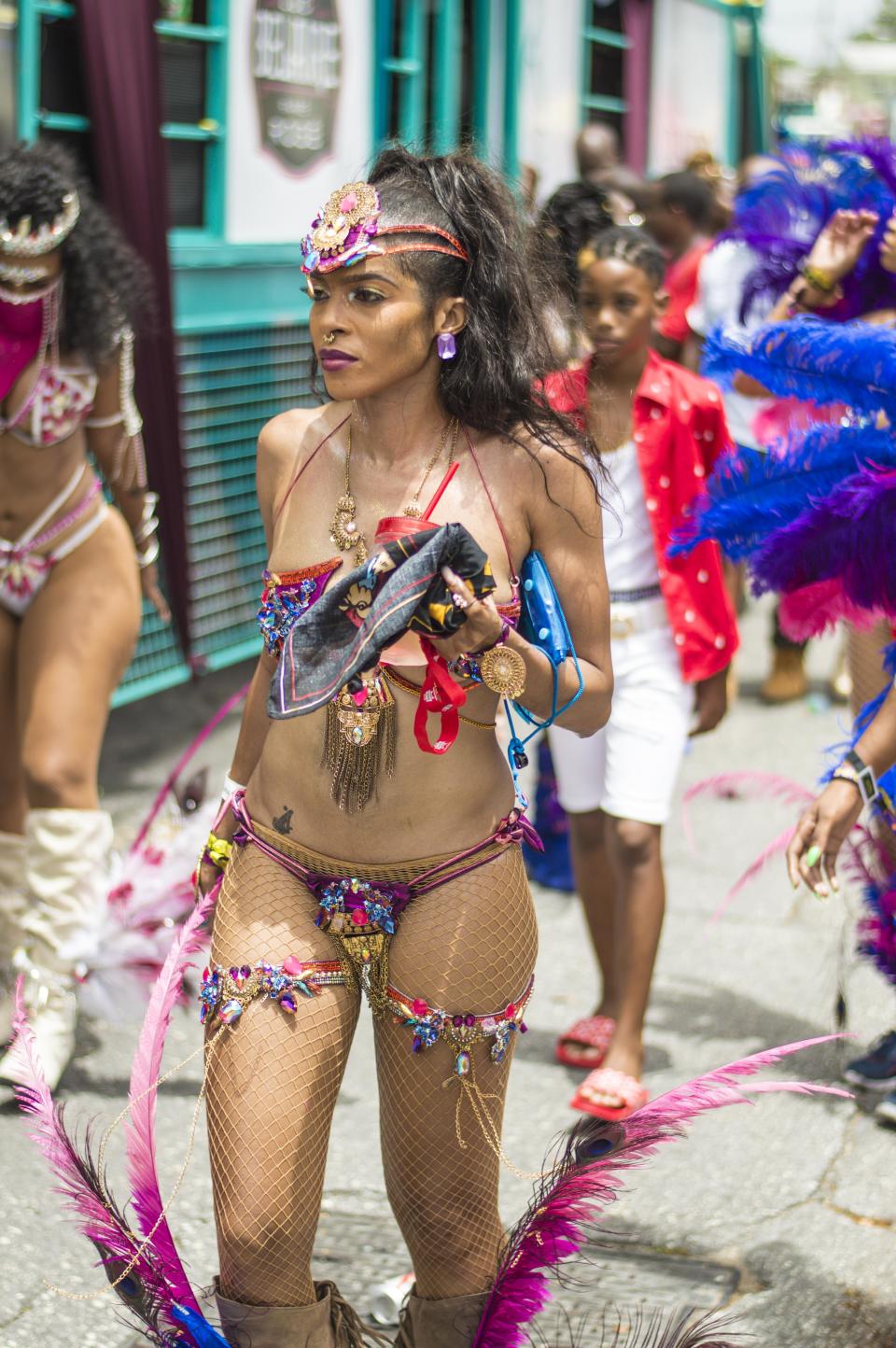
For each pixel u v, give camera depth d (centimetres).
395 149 303
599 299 473
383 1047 304
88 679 481
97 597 483
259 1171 288
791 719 960
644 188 917
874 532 383
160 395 770
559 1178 301
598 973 604
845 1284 409
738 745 901
